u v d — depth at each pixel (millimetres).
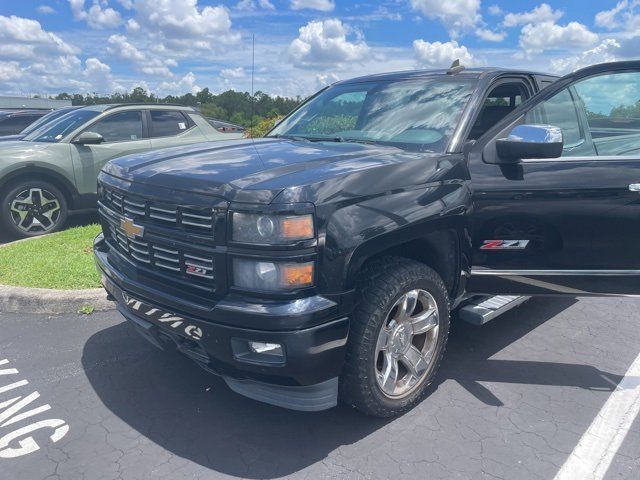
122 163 3303
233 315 2447
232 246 2467
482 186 3152
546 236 3197
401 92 3918
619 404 3205
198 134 8477
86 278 4973
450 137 3354
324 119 4152
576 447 2807
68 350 3867
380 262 2857
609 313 4562
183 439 2869
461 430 2939
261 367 2500
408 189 2832
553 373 3561
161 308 2768
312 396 2643
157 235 2795
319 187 2494
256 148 3346
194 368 3617
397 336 2934
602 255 3234
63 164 7070
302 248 2416
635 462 2699
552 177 3111
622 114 3268
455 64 3949
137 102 8086
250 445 2818
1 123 12969
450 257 3137
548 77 4328
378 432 2924
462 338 4059
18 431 2938
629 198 3133
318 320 2457
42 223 7066
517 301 3568
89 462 2686
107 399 3252
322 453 2748
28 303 4523
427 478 2566
